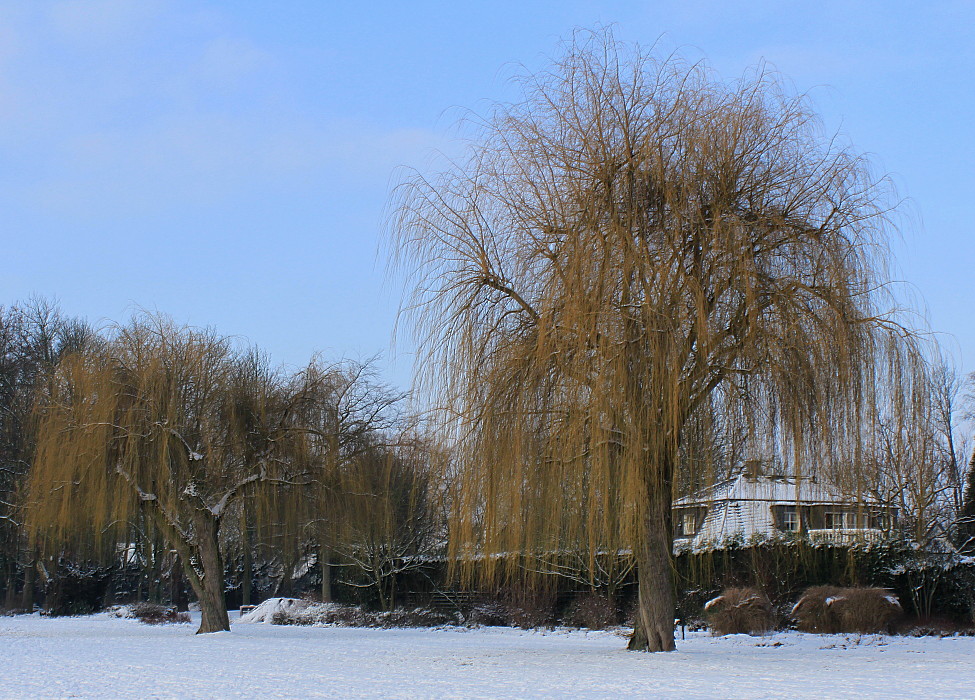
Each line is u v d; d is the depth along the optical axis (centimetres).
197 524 2806
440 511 1945
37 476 2631
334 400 2928
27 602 4731
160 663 1825
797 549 2734
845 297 1549
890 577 2867
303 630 3209
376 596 3969
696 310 1489
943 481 3522
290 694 1266
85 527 2738
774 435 1562
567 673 1467
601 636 2811
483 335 1677
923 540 2989
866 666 1564
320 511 2908
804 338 1512
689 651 1903
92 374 2609
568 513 1648
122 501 2600
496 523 1656
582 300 1510
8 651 2180
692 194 1555
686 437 1579
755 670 1480
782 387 1523
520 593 3359
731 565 2997
